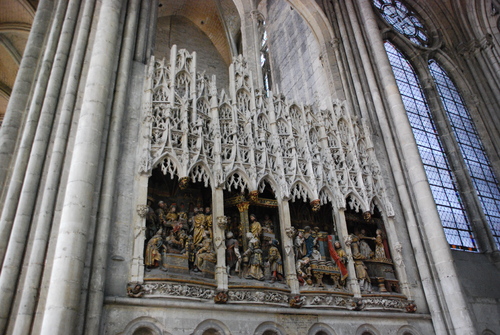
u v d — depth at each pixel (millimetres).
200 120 11695
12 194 9125
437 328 11977
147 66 12008
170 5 23328
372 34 17750
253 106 13234
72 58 11211
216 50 24641
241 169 11672
